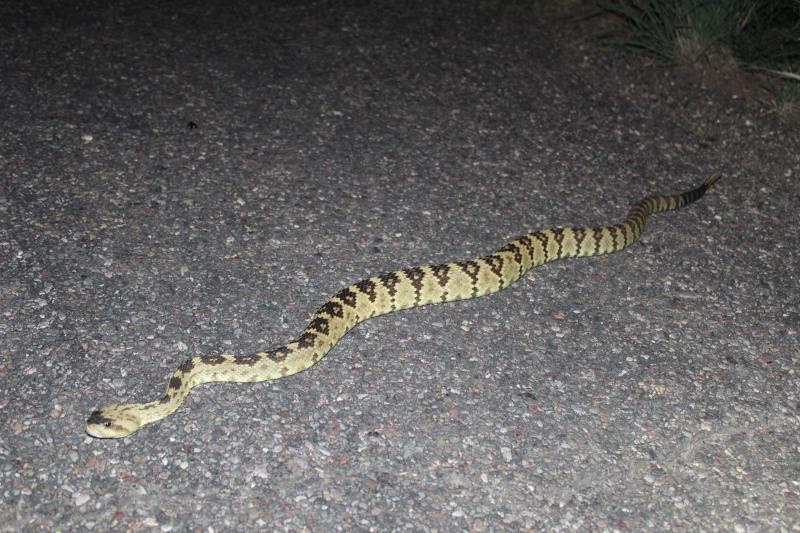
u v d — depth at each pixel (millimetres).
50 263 1169
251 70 1610
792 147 1531
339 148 1434
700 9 1719
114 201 1279
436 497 946
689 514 949
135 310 1120
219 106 1505
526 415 1032
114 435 968
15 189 1279
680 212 1374
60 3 1787
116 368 1051
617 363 1104
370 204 1323
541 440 1007
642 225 1316
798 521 949
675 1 1763
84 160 1351
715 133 1556
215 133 1439
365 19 1813
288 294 1166
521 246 1226
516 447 999
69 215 1246
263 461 966
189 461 961
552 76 1671
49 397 1010
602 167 1450
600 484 970
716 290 1227
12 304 1107
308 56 1669
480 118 1538
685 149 1511
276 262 1210
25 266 1160
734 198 1408
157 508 919
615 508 950
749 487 978
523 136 1504
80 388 1023
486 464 979
